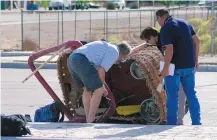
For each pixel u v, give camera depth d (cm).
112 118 2430
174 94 2208
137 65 2320
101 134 1922
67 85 2512
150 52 2386
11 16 11819
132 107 2425
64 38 7519
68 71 2492
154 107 2355
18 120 1881
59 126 2097
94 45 2247
